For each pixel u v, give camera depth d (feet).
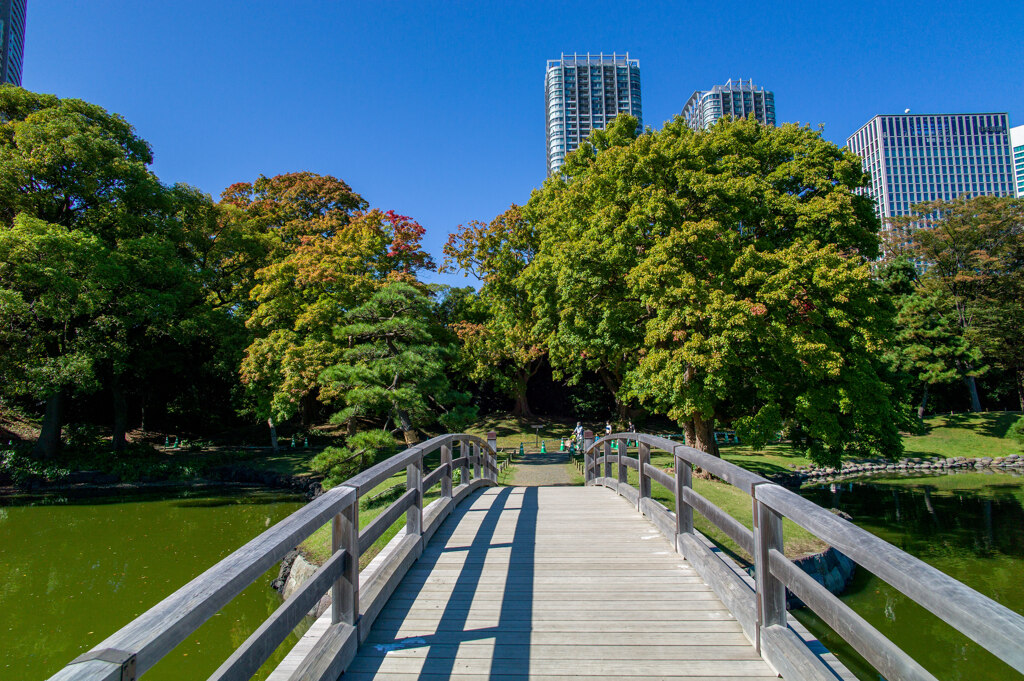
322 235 98.17
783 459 86.89
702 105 433.48
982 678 24.45
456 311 111.04
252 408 94.94
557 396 136.87
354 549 12.17
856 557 7.77
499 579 16.74
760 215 51.34
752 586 13.60
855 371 51.11
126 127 77.41
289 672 10.57
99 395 103.86
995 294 127.03
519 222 97.09
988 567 40.81
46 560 41.04
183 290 75.61
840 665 9.98
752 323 43.62
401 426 55.83
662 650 11.94
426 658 11.79
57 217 71.97
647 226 48.96
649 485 26.09
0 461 71.82
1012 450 101.35
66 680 4.77
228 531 50.11
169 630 5.86
